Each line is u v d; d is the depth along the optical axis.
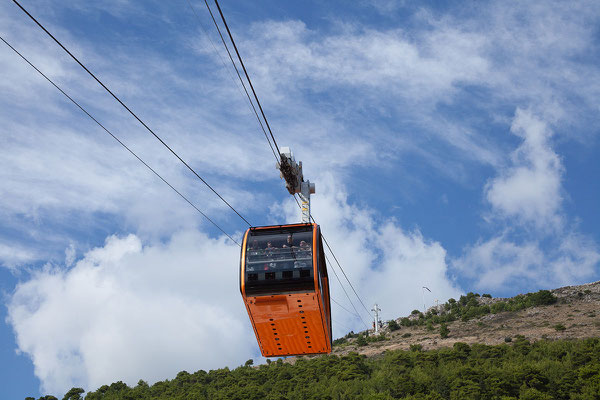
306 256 23.56
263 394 99.56
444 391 82.81
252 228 25.00
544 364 85.38
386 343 132.88
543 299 137.88
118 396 119.31
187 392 112.69
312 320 24.33
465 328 131.62
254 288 23.52
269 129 24.73
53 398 116.88
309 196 29.81
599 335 102.06
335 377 98.44
